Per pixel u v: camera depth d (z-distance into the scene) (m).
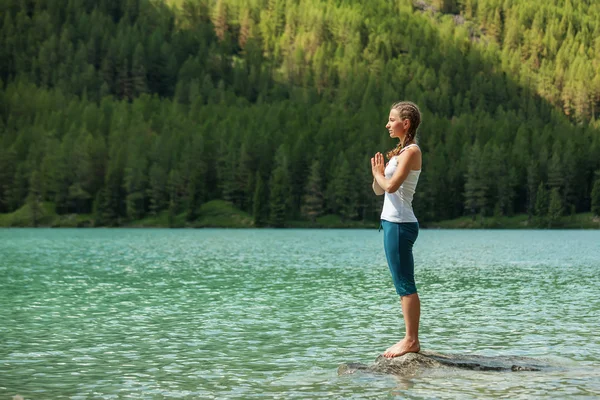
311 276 32.78
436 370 10.85
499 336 15.12
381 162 10.64
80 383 10.53
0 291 24.78
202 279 30.75
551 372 10.80
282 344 14.09
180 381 10.65
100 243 80.81
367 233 137.75
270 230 162.88
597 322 17.39
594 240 101.25
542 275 34.91
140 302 21.62
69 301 21.78
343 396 9.44
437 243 88.94
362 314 18.77
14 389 10.14
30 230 153.00
